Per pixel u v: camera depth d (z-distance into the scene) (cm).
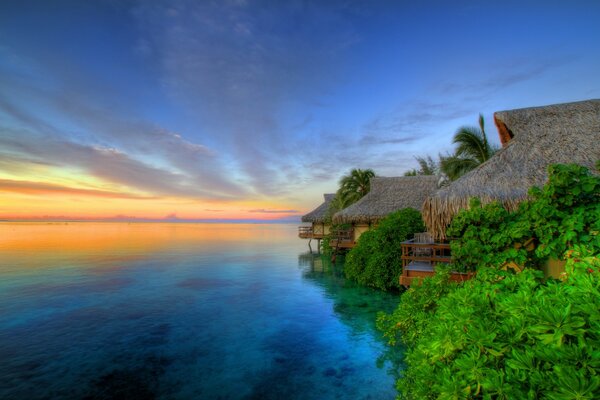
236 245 3559
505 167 591
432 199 605
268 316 917
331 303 1046
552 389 165
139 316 934
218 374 572
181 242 3956
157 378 561
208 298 1148
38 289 1313
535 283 273
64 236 4869
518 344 201
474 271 501
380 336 742
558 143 588
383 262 1195
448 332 249
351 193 2667
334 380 544
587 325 178
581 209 396
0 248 2994
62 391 521
